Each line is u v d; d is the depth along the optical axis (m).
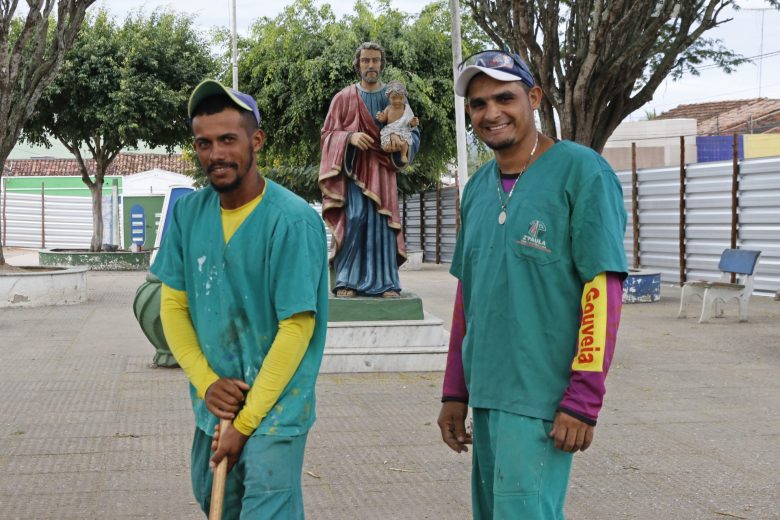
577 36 12.01
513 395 2.97
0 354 9.64
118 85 22.75
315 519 4.63
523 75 3.07
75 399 7.40
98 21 23.17
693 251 16.34
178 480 5.24
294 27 22.86
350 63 22.20
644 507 4.81
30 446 5.95
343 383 8.06
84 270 15.17
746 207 15.14
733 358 9.34
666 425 6.54
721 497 4.96
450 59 23.08
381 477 5.34
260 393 2.97
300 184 23.48
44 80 14.66
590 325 2.88
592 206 2.91
